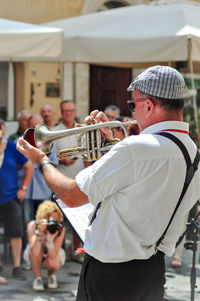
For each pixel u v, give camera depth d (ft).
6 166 23.58
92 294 9.85
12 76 47.65
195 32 28.58
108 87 53.06
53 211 21.79
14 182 23.79
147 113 9.54
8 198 23.53
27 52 27.37
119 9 36.99
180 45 28.02
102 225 9.52
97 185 9.12
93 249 9.57
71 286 22.33
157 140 9.17
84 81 50.08
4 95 47.80
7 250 26.96
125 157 9.02
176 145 9.23
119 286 9.57
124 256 9.39
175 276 23.17
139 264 9.55
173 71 9.38
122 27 31.24
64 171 25.62
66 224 29.22
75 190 9.41
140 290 9.60
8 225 23.52
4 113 47.88
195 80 50.08
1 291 21.43
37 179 25.99
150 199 9.15
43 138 9.93
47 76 49.06
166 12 31.96
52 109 30.50
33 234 21.97
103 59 30.19
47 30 27.89
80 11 52.75
